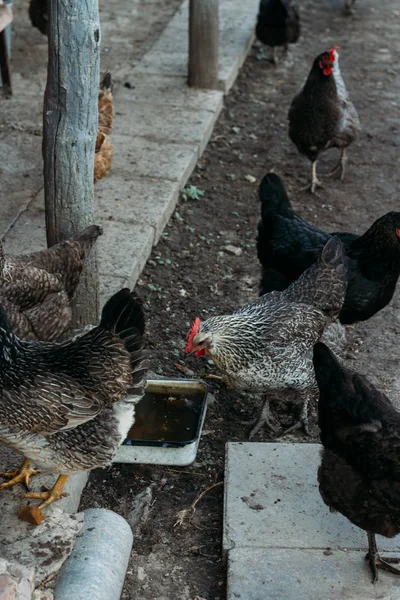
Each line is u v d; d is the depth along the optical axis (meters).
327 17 4.90
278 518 1.78
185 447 1.88
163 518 1.83
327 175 3.24
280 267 2.29
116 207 2.74
